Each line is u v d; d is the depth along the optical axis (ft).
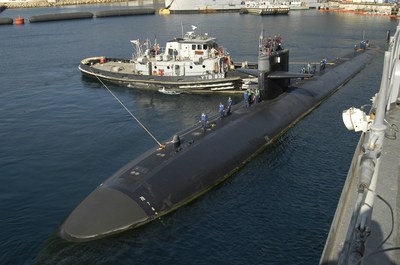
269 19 429.38
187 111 146.82
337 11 506.07
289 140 109.70
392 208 33.91
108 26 406.62
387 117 55.77
